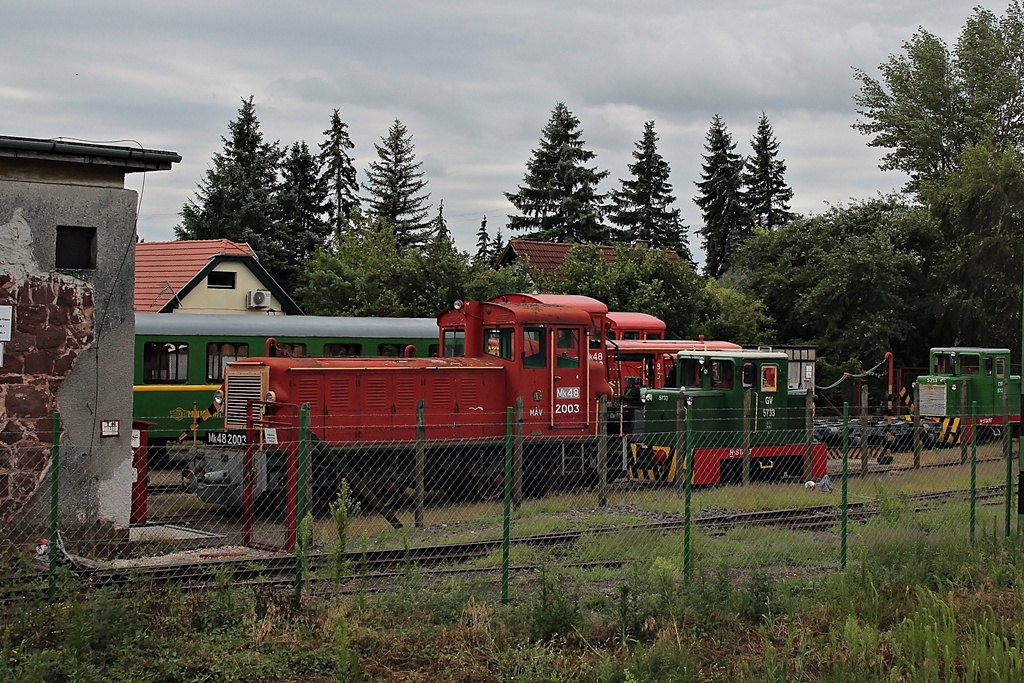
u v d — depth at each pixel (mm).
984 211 38594
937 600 10297
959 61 48469
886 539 13961
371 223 48250
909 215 40531
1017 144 46750
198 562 11828
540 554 13109
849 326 38125
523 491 19750
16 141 11727
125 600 9516
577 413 20625
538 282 37844
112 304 12508
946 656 8555
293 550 13008
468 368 19500
